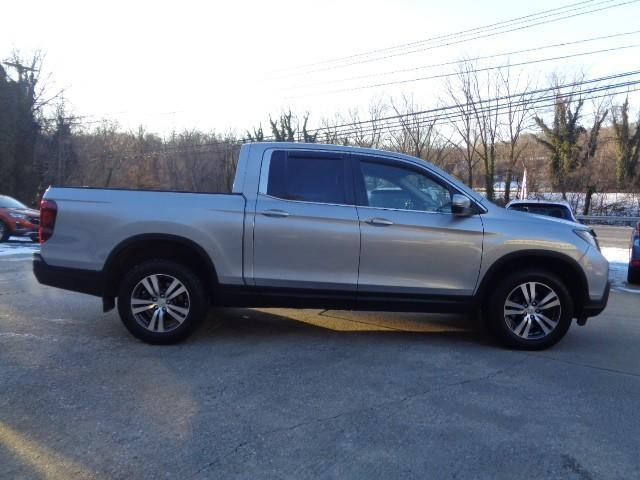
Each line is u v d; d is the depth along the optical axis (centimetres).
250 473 293
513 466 307
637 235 1055
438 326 618
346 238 507
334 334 571
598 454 323
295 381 429
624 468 307
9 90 3400
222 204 508
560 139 4769
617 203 4412
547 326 528
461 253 514
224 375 439
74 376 429
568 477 296
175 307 512
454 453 320
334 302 516
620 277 1166
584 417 375
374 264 511
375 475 294
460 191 530
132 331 513
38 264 514
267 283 510
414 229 511
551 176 4841
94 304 692
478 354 514
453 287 518
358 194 519
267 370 453
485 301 534
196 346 516
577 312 541
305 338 554
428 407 385
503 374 459
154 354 489
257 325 602
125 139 5241
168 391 403
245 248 506
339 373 450
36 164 3747
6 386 405
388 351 516
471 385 430
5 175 3366
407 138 3884
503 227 519
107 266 506
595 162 4819
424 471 299
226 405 380
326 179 522
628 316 726
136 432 337
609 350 542
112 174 4922
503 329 524
